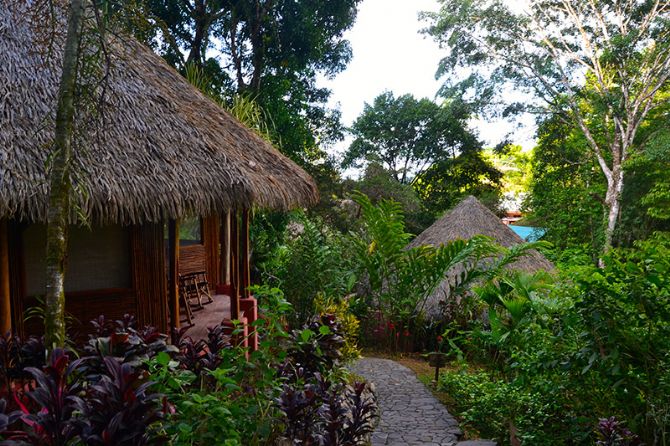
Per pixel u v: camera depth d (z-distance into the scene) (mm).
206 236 8531
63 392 2162
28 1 4805
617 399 4754
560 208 19906
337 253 11195
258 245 12461
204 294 7926
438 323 10414
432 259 10539
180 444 2584
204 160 4738
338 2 15867
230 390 3027
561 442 4973
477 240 10219
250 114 10258
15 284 4551
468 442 5285
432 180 31656
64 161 3020
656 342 4410
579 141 22859
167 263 7434
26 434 2230
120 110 4625
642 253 4590
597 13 21453
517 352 6078
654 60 20531
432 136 30844
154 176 4289
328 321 5223
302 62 15656
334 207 19438
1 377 3332
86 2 3293
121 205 3982
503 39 22875
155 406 2426
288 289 10445
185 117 5113
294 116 15945
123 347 3000
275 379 3639
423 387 7531
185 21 14703
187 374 2906
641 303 4363
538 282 7750
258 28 14812
